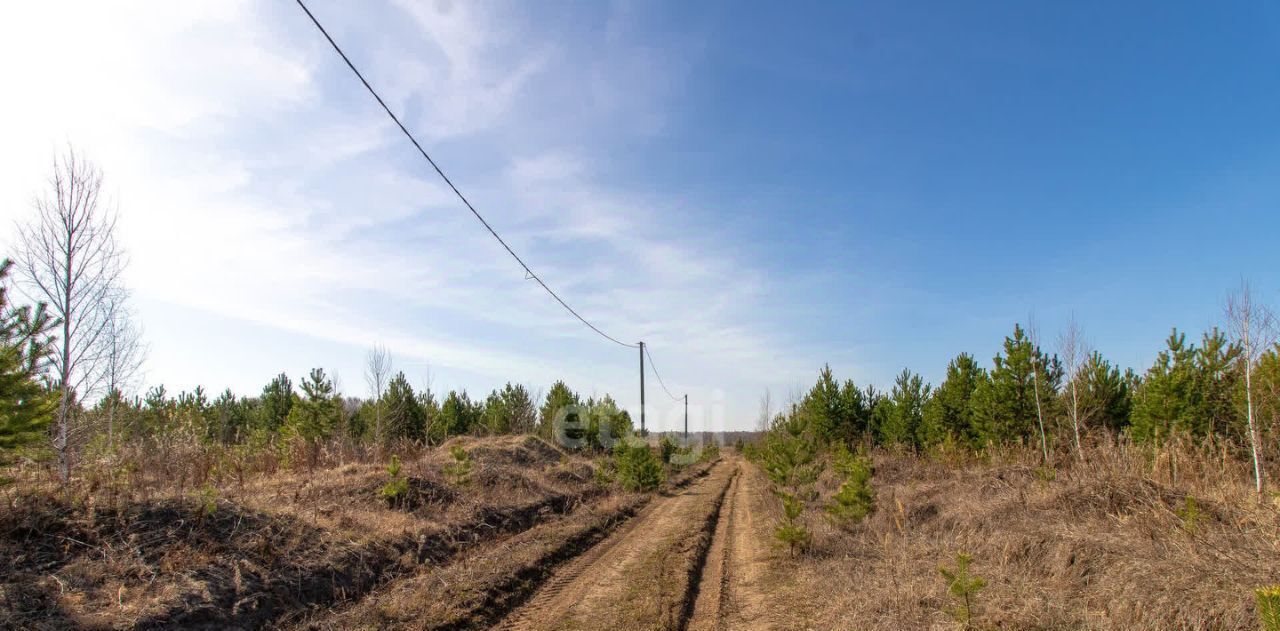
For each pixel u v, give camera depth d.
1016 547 8.68
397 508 12.67
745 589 9.83
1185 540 7.16
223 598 7.05
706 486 26.92
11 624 5.59
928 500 13.95
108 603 6.37
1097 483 10.25
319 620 7.44
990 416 21.94
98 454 10.78
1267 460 12.38
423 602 8.13
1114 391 19.91
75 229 10.91
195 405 29.23
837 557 10.77
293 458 16.56
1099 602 6.61
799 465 17.50
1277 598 3.31
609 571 10.82
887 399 32.41
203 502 8.88
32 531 7.18
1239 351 15.15
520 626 7.89
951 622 6.69
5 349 7.27
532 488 18.19
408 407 29.50
